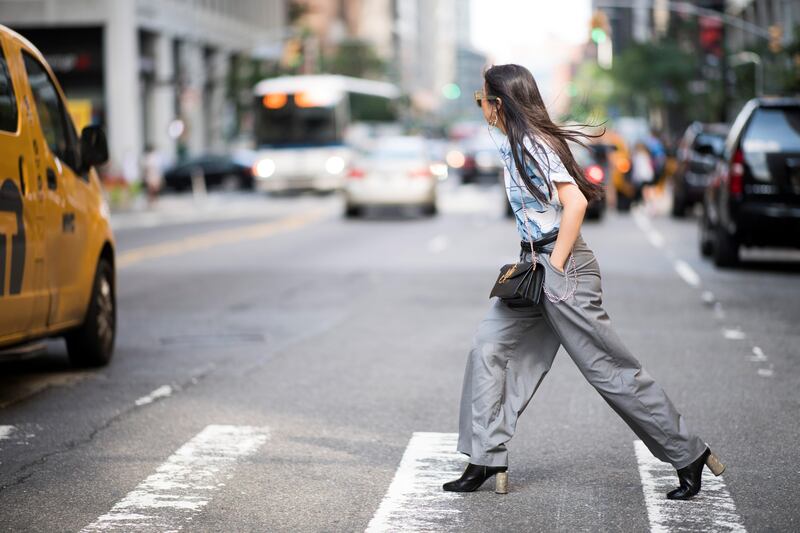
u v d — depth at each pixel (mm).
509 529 6625
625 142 43844
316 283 20422
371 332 14656
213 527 6668
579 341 7023
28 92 10414
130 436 9016
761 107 20844
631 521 6766
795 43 43875
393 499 7234
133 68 73938
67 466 8086
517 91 7008
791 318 15695
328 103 59000
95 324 11859
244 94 90562
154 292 19312
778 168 20469
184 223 39844
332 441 8836
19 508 7051
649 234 31562
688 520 6781
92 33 74875
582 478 7738
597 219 37125
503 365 7285
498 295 7027
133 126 73875
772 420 9562
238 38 97375
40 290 10336
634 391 7020
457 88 121938
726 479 7695
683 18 82625
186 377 11609
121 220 42406
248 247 28500
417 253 26125
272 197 61719
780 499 7223
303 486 7555
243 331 14836
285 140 59062
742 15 72875
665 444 7121
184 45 84562
